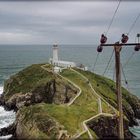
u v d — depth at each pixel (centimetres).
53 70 11244
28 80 10881
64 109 7231
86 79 10225
